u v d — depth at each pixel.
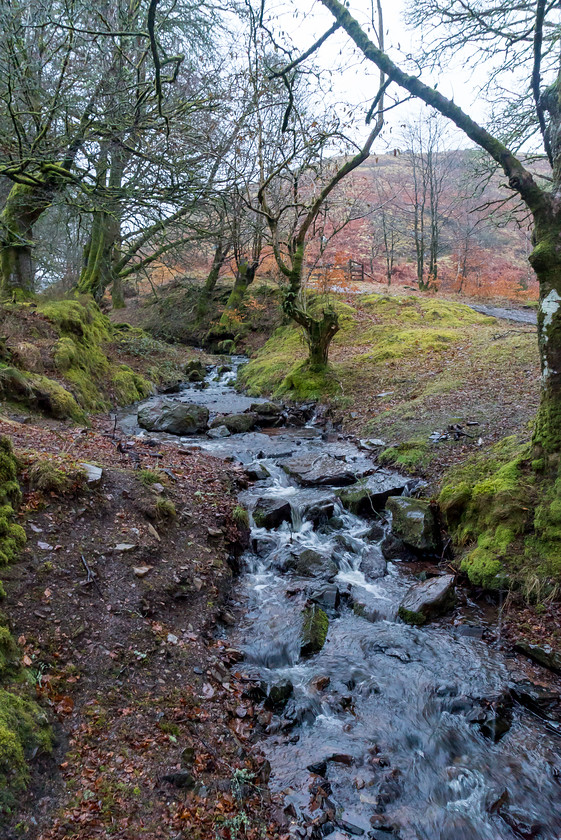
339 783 3.13
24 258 12.86
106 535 4.57
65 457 5.38
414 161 28.12
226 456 8.42
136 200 8.18
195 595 4.57
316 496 6.98
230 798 2.86
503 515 5.35
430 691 3.88
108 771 2.79
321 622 4.65
